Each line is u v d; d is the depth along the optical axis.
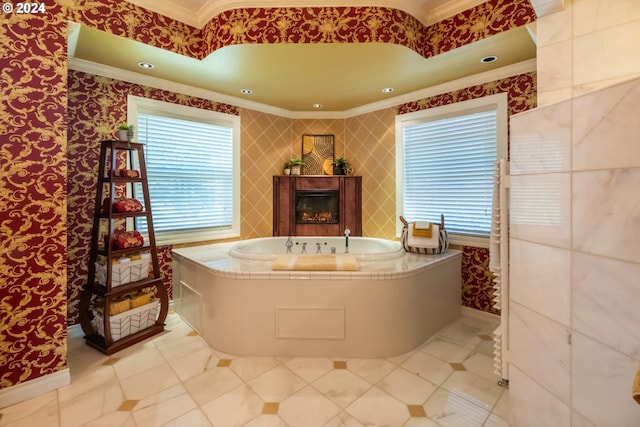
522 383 1.40
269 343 2.38
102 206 2.59
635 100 0.93
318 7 2.43
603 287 1.03
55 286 1.98
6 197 1.81
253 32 2.43
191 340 2.63
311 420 1.71
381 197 3.96
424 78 3.14
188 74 3.04
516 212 1.41
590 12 1.44
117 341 2.48
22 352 1.87
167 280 3.32
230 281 2.39
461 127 3.28
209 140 3.66
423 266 2.58
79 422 1.69
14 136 1.83
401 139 3.77
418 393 1.94
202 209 3.63
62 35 2.00
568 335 1.16
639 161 0.92
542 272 1.27
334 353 2.37
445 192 3.43
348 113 4.23
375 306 2.36
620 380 0.99
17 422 1.69
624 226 0.97
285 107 4.14
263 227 4.12
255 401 1.86
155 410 1.78
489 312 3.06
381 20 2.41
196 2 2.51
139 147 2.66
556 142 1.19
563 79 1.53
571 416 1.16
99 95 2.84
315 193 4.24
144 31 2.43
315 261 2.52
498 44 2.46
